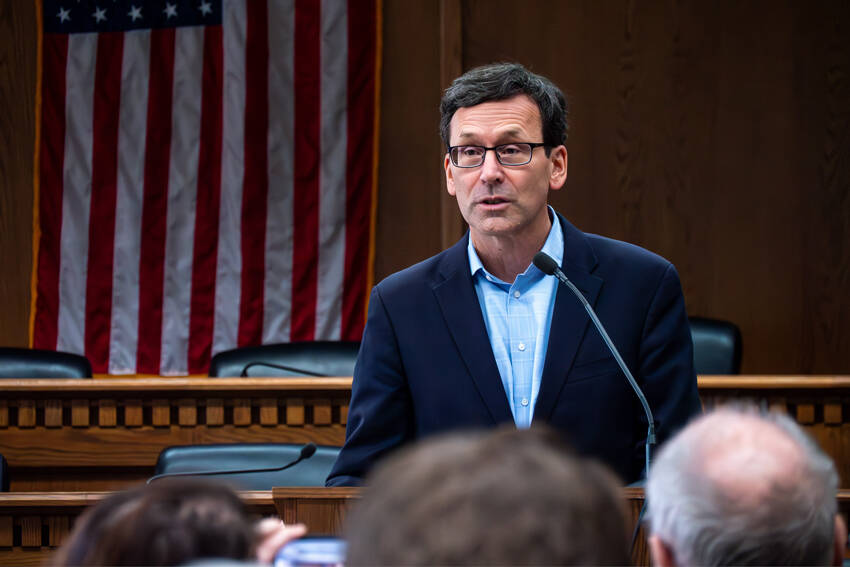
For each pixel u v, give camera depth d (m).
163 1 13.38
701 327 10.51
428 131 13.54
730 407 2.61
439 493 1.42
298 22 13.30
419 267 5.47
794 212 13.50
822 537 2.29
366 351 5.30
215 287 13.44
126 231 13.46
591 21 13.45
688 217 13.52
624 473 5.05
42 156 13.41
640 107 13.48
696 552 2.30
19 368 9.73
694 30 13.44
